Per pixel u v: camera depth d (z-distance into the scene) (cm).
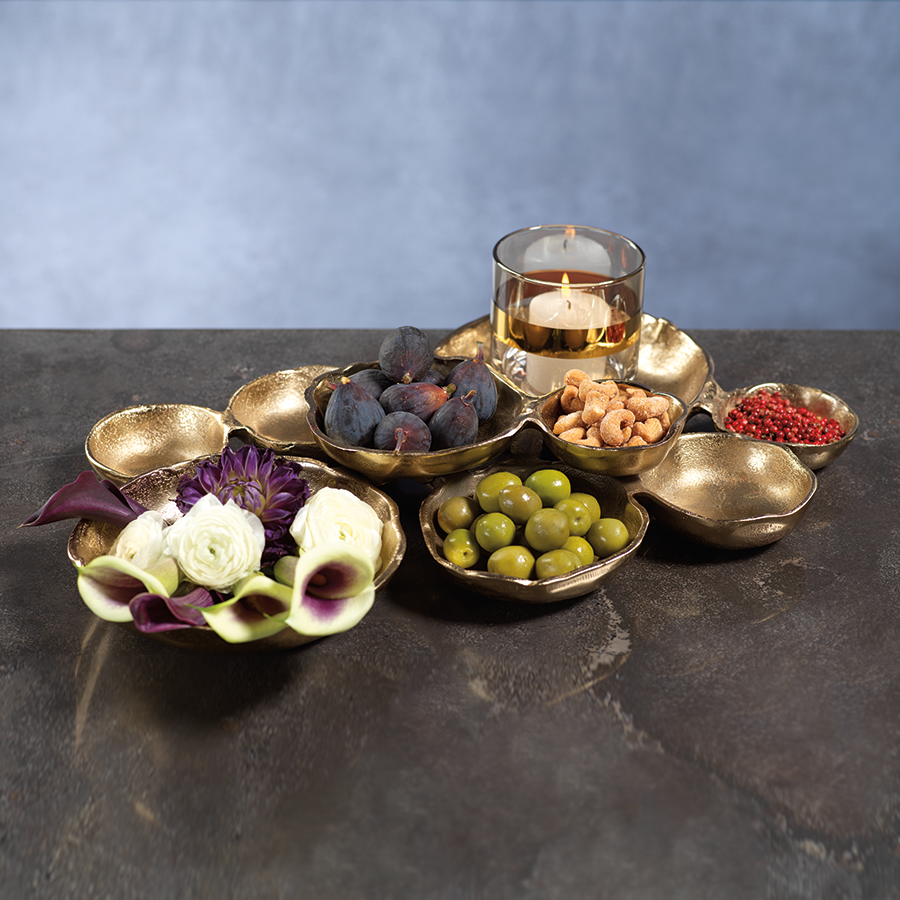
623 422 72
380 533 65
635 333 84
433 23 201
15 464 83
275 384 86
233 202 219
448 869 50
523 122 211
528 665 63
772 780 55
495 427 76
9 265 224
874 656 63
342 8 199
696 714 59
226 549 58
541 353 82
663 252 224
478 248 225
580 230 88
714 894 49
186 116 209
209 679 62
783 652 64
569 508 66
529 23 201
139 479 69
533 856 51
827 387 95
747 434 80
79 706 60
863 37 200
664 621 66
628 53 204
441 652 64
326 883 50
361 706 60
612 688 61
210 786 55
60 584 70
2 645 64
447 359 79
